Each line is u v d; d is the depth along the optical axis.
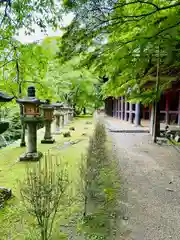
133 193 2.74
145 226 1.96
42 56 5.55
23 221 1.92
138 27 3.31
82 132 8.56
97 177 2.74
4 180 3.04
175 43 2.36
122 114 14.17
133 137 7.74
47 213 1.57
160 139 6.92
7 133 8.59
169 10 2.85
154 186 3.02
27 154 4.27
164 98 12.58
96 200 2.44
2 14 3.75
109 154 4.72
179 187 3.00
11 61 5.45
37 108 4.36
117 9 2.77
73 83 14.48
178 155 5.05
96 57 3.36
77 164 3.82
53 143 6.20
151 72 5.77
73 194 2.42
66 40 3.07
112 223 1.99
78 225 1.92
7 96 2.13
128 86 6.59
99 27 2.92
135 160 4.52
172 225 1.99
